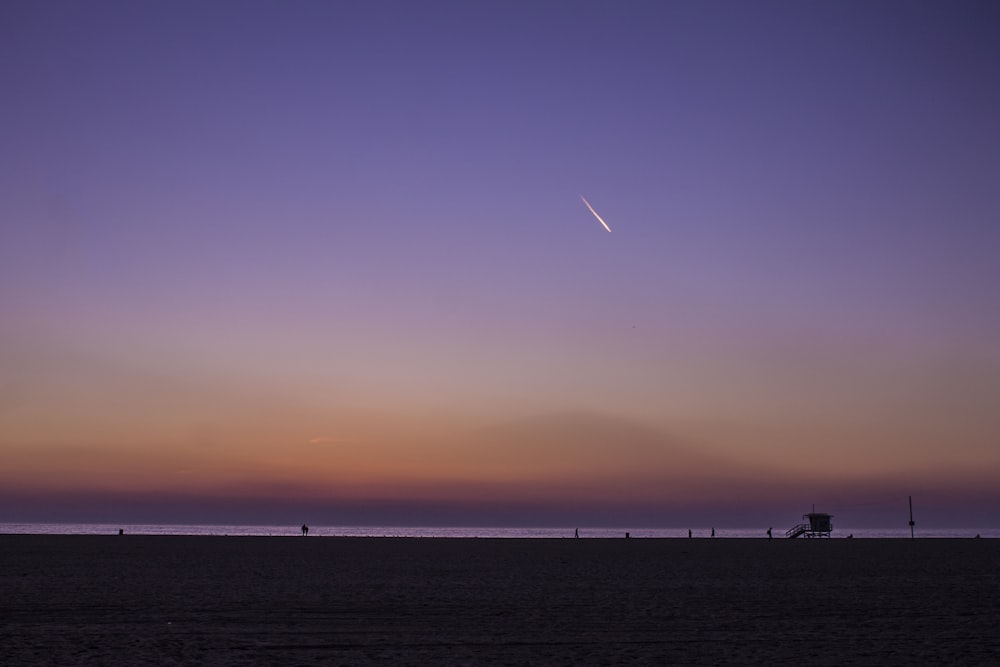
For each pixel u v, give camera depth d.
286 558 54.81
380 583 35.31
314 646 18.39
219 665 15.95
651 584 35.97
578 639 19.64
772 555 64.56
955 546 86.81
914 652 17.75
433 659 16.86
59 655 16.86
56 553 57.94
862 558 59.69
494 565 49.22
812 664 16.36
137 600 27.55
